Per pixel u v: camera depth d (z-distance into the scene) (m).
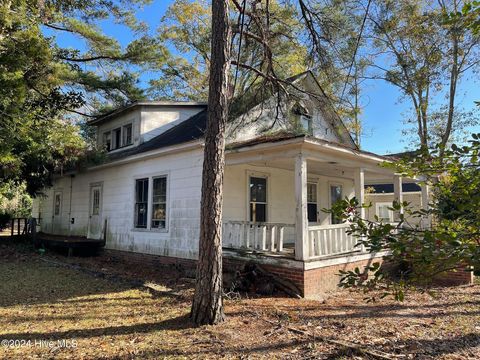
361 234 2.66
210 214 5.19
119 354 4.05
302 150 7.48
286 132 9.73
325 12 7.30
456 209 2.36
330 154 8.21
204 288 5.19
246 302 6.55
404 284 2.45
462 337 4.80
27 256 12.23
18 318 5.45
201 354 4.07
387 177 12.67
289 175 12.09
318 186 13.27
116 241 12.23
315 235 7.78
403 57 14.48
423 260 2.22
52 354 4.05
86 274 9.20
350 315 5.83
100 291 7.38
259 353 4.12
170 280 8.69
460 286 8.73
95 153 12.77
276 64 8.72
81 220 14.43
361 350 4.16
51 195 17.22
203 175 5.29
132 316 5.61
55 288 7.57
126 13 15.37
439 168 2.56
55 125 11.24
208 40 18.12
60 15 12.06
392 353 4.18
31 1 10.35
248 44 7.95
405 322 5.48
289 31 7.84
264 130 9.49
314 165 10.36
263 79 8.27
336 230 8.41
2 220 20.17
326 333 4.86
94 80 15.11
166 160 10.62
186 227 9.70
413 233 2.38
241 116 9.28
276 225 8.31
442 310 6.29
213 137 5.24
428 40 14.89
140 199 11.50
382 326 5.24
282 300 6.77
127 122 13.55
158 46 16.59
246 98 8.52
